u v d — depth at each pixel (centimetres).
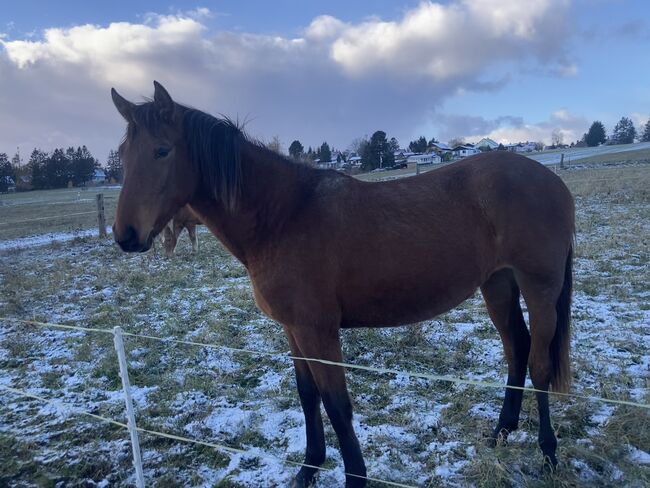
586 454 279
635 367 379
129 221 245
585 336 443
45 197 3834
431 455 296
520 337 312
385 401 362
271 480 286
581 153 4647
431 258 259
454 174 283
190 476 293
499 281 301
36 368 452
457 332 479
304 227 255
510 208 268
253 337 499
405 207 264
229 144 261
